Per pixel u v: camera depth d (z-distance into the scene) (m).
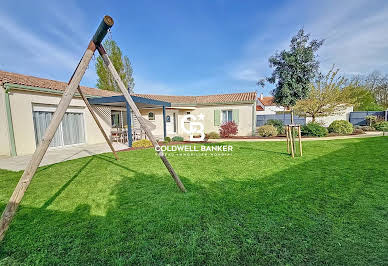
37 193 3.73
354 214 2.75
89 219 2.73
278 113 21.00
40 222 2.67
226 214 2.82
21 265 1.91
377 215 2.72
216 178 4.55
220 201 3.27
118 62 23.73
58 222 2.66
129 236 2.33
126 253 2.04
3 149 8.06
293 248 2.07
